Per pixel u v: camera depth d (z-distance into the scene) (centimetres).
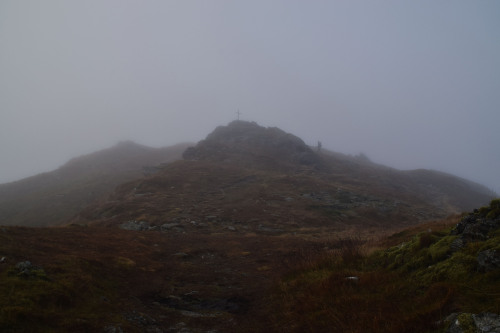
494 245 537
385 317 528
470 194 7144
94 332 544
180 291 934
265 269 1224
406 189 6425
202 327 689
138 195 3444
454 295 484
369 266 854
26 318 511
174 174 4312
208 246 1712
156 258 1330
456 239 657
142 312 716
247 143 7244
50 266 777
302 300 714
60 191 5319
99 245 1246
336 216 3100
